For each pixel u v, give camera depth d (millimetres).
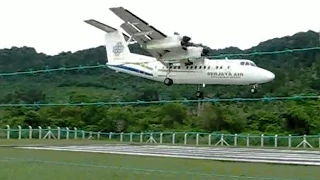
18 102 65375
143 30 42875
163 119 72812
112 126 73188
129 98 69375
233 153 38906
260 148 49875
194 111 74188
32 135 65625
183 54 43875
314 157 34250
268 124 65562
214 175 22438
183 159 31594
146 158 32312
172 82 46000
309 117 63031
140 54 53656
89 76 74188
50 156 32906
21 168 24906
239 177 21625
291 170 24781
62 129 66812
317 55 60406
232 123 67188
